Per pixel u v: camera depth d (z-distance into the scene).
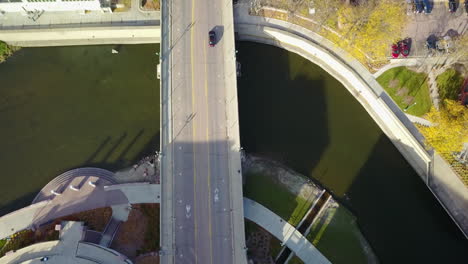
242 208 70.19
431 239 76.38
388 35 82.25
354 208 77.62
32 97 80.88
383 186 79.31
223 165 72.12
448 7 84.25
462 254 75.88
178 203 70.25
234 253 68.75
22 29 79.00
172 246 68.56
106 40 83.81
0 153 77.50
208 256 68.56
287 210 75.44
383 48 81.81
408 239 76.25
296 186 77.44
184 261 68.19
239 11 83.31
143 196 74.81
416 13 83.44
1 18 79.81
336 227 75.38
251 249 72.44
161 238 68.44
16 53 82.44
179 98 74.44
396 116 78.50
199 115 73.94
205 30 77.94
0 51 81.38
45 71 82.31
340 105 84.00
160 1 78.25
